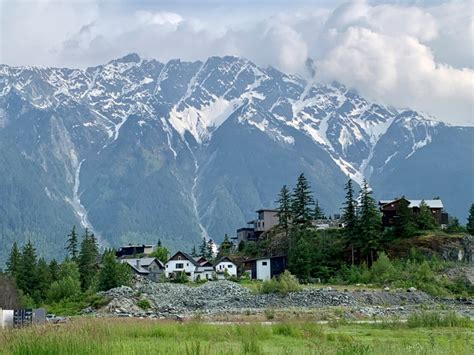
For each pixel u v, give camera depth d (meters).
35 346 40.16
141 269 195.25
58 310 116.25
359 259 156.88
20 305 122.25
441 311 94.56
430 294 122.25
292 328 58.69
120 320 66.56
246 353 43.50
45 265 157.75
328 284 141.75
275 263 172.50
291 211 183.62
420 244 154.25
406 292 119.62
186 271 193.12
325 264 157.00
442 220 176.38
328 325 72.06
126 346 43.03
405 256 152.00
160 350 41.31
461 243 153.50
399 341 53.44
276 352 44.47
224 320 81.31
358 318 87.19
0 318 70.69
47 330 46.84
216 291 122.00
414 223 162.75
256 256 190.38
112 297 116.19
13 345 42.09
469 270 138.00
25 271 145.50
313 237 171.25
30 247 156.38
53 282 142.00
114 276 131.12
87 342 41.41
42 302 132.00
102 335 46.78
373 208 157.88
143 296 117.44
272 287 118.25
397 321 74.19
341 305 108.56
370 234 155.00
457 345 43.16
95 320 59.38
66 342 41.00
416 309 100.38
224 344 47.41
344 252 160.38
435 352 41.16
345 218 162.88
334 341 54.22
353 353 40.34
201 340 52.66
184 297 119.31
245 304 111.75
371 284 133.25
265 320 81.31
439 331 64.69
